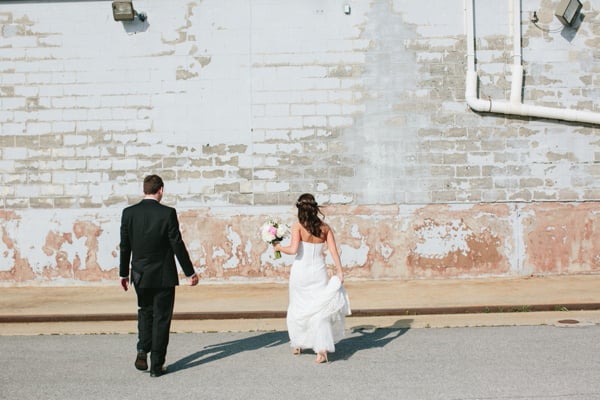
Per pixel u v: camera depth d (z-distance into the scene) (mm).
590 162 12297
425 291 11180
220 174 12367
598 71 12336
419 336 8125
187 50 12406
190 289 11852
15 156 12445
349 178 12312
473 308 9773
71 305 10555
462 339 7871
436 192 12297
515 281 11844
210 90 12391
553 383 5945
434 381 6086
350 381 6156
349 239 12305
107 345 7996
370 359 7004
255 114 12367
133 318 9773
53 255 12375
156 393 5902
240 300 10773
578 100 12320
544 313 9578
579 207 12258
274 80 12375
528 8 12352
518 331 8266
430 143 12305
